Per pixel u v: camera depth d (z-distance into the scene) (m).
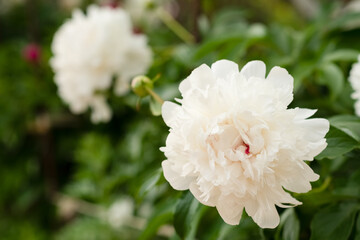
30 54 1.31
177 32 0.98
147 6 0.97
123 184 1.18
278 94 0.50
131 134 1.10
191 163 0.50
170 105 0.52
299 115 0.51
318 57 0.80
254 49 1.04
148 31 1.33
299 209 0.59
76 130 1.45
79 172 1.20
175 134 0.50
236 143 0.50
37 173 1.46
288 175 0.50
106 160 1.14
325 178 0.62
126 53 0.87
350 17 0.82
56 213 1.34
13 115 1.38
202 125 0.50
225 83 0.50
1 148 1.47
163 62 0.93
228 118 0.49
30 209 1.43
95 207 1.23
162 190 0.85
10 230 1.36
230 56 0.82
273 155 0.48
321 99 0.79
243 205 0.51
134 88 0.62
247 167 0.49
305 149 0.49
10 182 1.43
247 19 1.68
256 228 0.65
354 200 0.58
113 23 0.86
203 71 0.51
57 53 0.90
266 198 0.50
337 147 0.54
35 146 1.47
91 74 0.86
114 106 1.18
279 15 1.70
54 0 1.79
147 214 1.05
